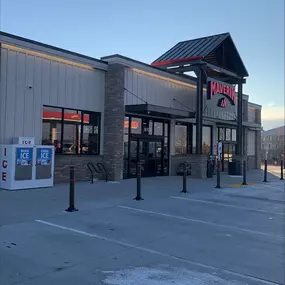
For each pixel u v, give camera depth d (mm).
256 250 6934
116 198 12234
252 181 20531
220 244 7246
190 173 21750
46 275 5176
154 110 18062
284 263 6184
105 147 18031
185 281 5176
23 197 11656
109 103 18000
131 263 5859
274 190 16641
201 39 23641
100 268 5559
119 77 17906
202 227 8648
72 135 16781
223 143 28250
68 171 16438
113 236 7465
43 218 8781
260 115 35219
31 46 14594
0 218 8609
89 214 9492
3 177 13242
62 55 15859
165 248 6793
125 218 9234
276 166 43594
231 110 25094
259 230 8633
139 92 19469
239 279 5359
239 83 25312
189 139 24219
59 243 6777
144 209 10594
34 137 14852
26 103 14734
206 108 23641
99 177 17938
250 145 33969
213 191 15242
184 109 22938
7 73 14055
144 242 7129
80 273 5312
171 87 21938
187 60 20953
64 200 11367
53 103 15789
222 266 5922
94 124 17859
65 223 8375
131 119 19484
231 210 11117
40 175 14000
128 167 19188
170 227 8492
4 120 13984
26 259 5816
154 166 21156
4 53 13938
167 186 16203
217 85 22031
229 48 24219
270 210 11422
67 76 16422
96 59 17469
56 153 16031
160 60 22000
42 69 15336
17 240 6859
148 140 20625
